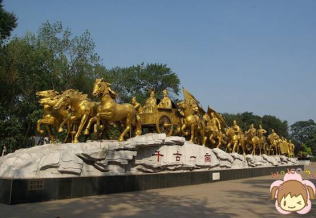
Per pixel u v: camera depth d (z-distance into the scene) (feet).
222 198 46.83
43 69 102.42
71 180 44.19
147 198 45.70
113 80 145.59
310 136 326.44
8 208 34.96
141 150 59.67
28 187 38.91
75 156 46.37
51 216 30.76
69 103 52.80
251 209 37.06
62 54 106.83
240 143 100.83
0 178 39.01
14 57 92.73
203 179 73.56
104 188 49.06
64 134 67.51
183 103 75.05
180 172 66.33
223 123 94.38
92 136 61.93
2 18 85.05
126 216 31.53
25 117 99.19
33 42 107.65
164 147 63.31
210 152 77.92
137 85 167.02
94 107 55.31
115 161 51.60
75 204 38.58
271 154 131.44
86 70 110.32
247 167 99.09
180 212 34.35
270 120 258.78
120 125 61.36
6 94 90.79
